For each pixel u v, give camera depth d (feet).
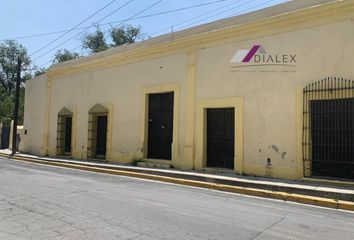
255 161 43.27
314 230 21.90
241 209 27.43
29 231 20.80
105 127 68.69
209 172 46.47
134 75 60.70
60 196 31.17
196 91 50.37
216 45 48.34
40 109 87.20
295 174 39.73
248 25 44.42
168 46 54.39
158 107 57.36
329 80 37.86
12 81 174.81
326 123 38.14
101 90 67.82
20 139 96.63
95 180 42.93
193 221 23.22
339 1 36.99
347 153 36.58
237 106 45.44
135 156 59.47
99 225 21.99
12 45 175.22
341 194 31.01
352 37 36.60
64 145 79.36
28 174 47.96
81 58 75.36
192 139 50.29
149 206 27.61
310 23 39.52
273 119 42.06
